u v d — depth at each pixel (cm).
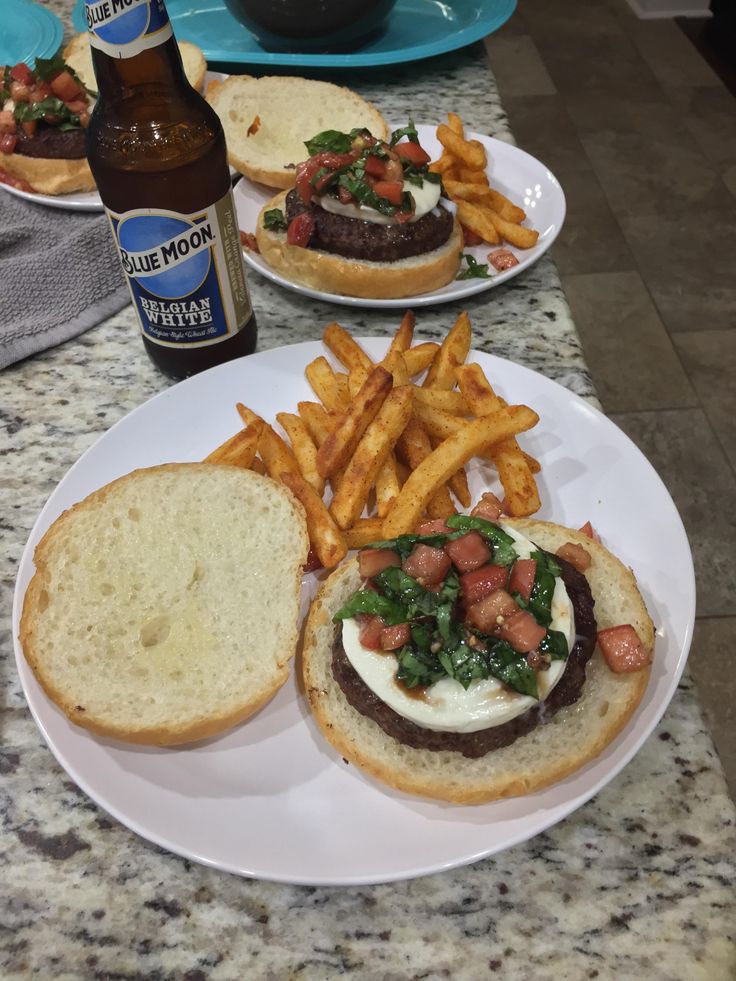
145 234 37
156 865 28
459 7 77
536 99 134
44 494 40
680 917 26
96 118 36
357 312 49
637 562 35
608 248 110
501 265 50
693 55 143
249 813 28
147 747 29
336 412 40
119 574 33
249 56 67
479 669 28
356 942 26
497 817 27
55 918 27
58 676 30
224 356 43
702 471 85
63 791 30
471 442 36
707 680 68
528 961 26
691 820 29
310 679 30
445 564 30
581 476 38
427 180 48
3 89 55
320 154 46
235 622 32
